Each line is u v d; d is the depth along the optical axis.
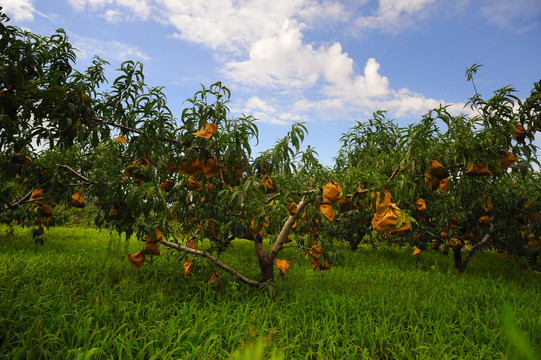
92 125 3.07
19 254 5.56
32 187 5.19
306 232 6.20
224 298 3.95
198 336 2.99
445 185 3.97
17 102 2.44
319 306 3.80
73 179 4.67
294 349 2.90
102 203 3.99
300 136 3.59
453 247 6.69
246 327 3.16
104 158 4.47
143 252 4.08
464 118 4.03
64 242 7.55
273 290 4.07
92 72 3.91
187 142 3.70
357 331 3.26
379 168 4.27
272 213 3.67
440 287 4.93
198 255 4.37
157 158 3.71
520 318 3.59
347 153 6.04
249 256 7.30
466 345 3.11
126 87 3.27
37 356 2.60
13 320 2.83
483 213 5.92
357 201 4.08
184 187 4.46
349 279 5.33
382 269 6.20
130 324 3.11
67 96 2.66
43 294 3.57
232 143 3.74
